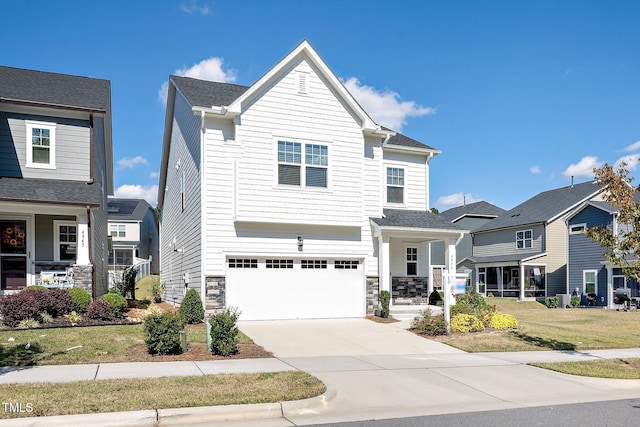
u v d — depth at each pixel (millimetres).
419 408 8055
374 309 18781
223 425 6934
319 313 18062
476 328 15828
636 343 15461
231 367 10117
